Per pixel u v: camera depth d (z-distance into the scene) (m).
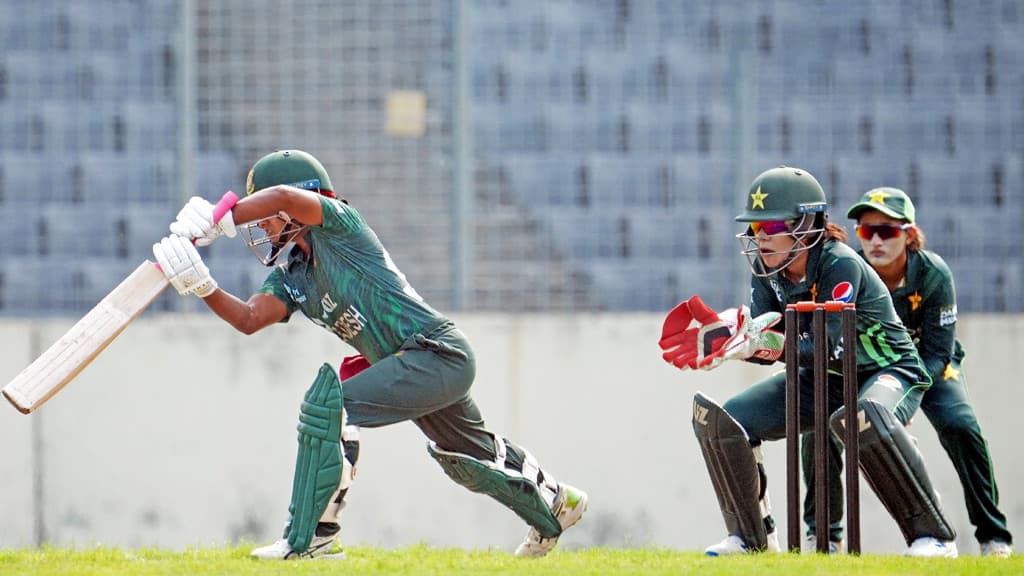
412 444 36.16
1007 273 45.81
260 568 19.08
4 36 45.50
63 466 36.19
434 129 42.50
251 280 43.34
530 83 45.53
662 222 45.31
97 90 45.59
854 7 46.56
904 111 46.34
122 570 19.06
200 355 36.62
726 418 22.14
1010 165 46.19
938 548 22.09
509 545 36.19
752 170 45.09
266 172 21.28
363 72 42.66
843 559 20.53
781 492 35.97
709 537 36.53
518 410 36.66
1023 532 36.91
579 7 45.78
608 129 45.66
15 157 45.38
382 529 35.97
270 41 42.53
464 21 42.38
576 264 44.56
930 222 46.06
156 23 45.69
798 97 46.47
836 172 46.31
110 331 20.11
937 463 36.53
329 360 36.72
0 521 35.94
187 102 42.34
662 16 45.91
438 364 20.80
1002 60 46.53
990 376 37.16
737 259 45.22
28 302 45.03
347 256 20.95
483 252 43.59
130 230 45.44
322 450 20.22
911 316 26.44
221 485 36.41
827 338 21.72
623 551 25.00
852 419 21.27
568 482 36.53
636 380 36.78
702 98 45.81
